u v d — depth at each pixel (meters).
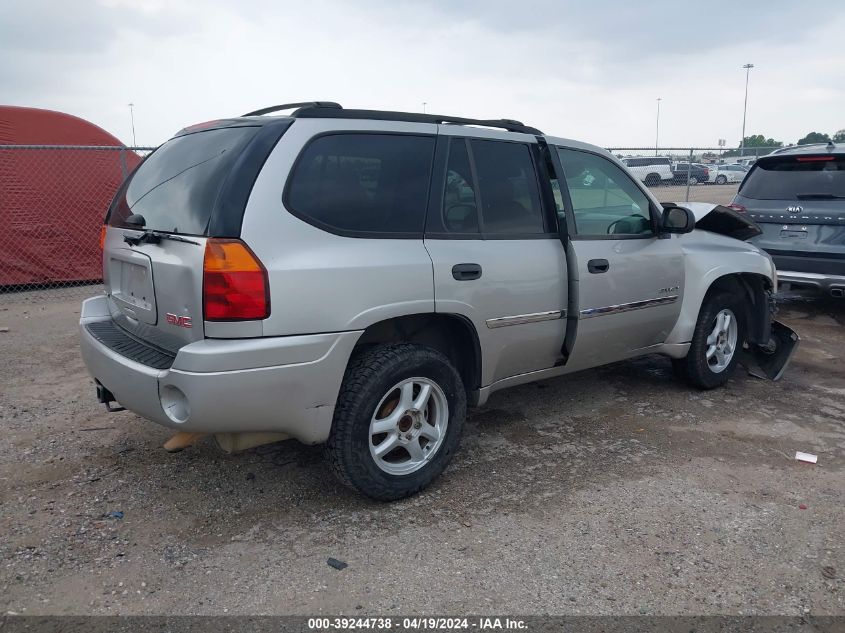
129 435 4.44
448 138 3.78
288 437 3.32
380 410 3.49
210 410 2.97
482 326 3.79
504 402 5.18
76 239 9.91
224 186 3.05
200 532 3.32
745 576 3.02
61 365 6.00
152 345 3.42
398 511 3.54
